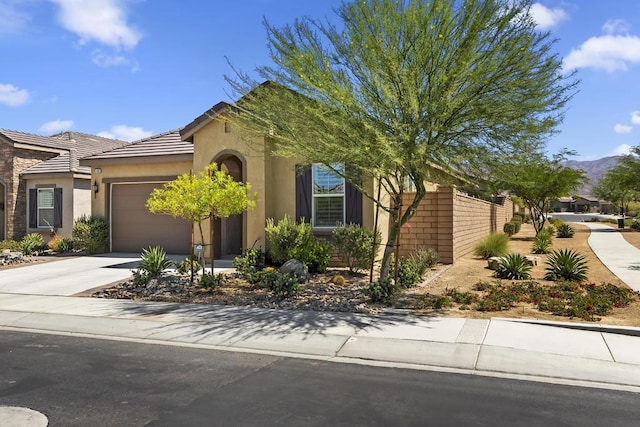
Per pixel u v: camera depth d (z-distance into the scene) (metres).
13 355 7.28
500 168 10.07
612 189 40.84
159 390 5.80
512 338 7.77
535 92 9.16
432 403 5.40
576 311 9.01
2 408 5.27
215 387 5.91
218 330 8.51
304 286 12.14
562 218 71.25
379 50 9.11
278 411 5.17
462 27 9.11
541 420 4.97
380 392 5.73
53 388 5.88
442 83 8.95
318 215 15.55
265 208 15.59
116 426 4.81
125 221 19.75
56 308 10.39
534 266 15.72
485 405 5.36
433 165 10.69
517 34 9.07
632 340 7.70
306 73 9.72
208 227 17.34
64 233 22.05
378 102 9.72
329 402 5.43
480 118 9.39
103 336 8.35
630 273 14.10
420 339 7.79
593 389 5.88
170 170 18.73
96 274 14.62
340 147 9.30
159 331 8.54
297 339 7.93
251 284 12.31
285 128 10.70
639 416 5.09
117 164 19.41
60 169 22.19
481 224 23.20
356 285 12.38
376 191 15.10
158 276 12.79
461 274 13.92
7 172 22.73
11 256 17.66
